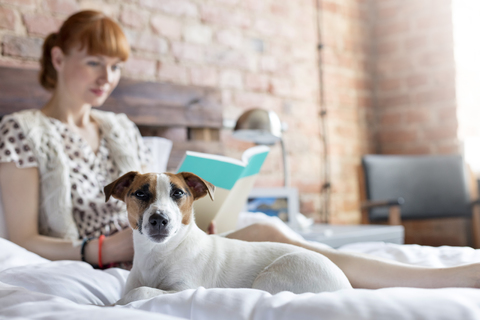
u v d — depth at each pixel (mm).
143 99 2100
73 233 1315
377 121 3525
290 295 615
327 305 533
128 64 2262
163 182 872
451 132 3246
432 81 3328
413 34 3406
